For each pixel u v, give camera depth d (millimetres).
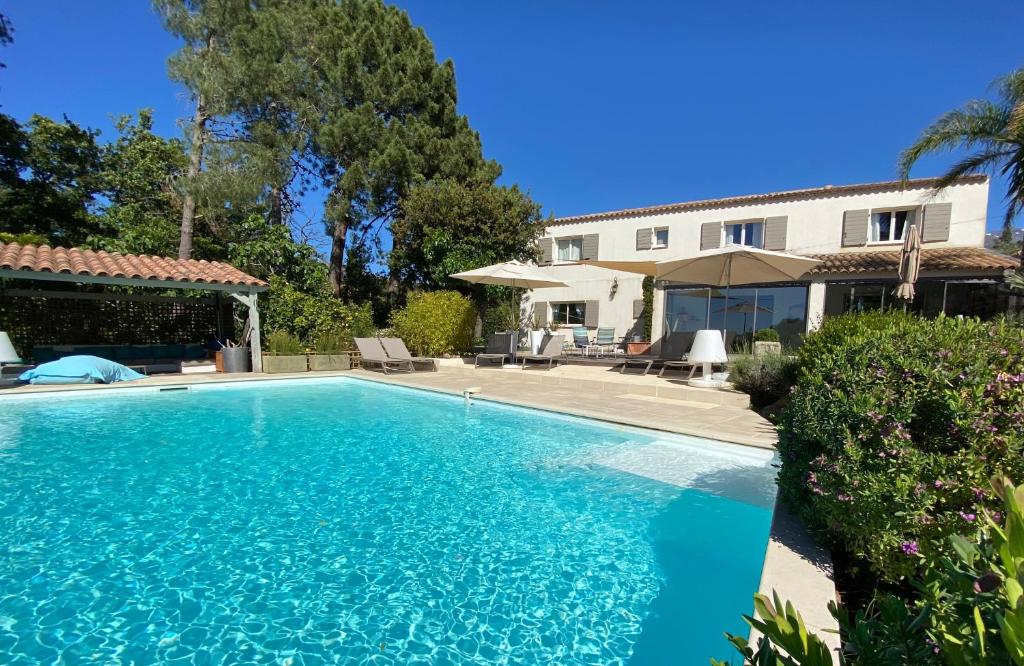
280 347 13812
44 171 20422
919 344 2814
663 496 4859
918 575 2441
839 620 1297
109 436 6949
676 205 19250
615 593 3207
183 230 17281
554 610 3012
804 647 1018
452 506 4594
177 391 10922
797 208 17016
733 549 3816
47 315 13641
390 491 4949
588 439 7016
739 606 3076
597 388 10664
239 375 12461
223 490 4902
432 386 11039
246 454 6148
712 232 18609
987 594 1003
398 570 3453
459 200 19453
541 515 4410
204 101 16453
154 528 4027
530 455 6191
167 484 5047
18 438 6820
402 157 19797
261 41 16953
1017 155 10531
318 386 12297
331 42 19453
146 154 21891
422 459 6023
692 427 6855
